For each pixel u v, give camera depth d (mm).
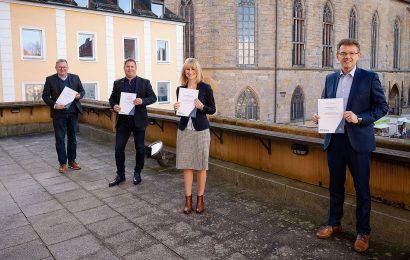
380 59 54281
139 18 28188
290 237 4246
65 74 7168
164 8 30656
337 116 3797
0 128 11938
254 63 39219
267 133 5566
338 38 46062
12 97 22391
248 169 6285
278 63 39750
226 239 4219
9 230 4547
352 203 4527
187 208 5031
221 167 6547
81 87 7445
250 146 6363
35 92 23391
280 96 40250
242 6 38062
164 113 8547
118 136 6387
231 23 37562
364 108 3789
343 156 4012
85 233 4438
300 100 42531
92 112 12148
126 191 6035
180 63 31438
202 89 4957
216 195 5766
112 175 7035
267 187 5668
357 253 3834
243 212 5043
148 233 4410
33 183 6566
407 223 3924
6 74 22062
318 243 4082
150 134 9266
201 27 37719
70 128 7391
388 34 55312
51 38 23719
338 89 3980
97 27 25984
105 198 5703
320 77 43938
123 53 27688
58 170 7449
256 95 39344
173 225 4637
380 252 3842
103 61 26531
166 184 6406
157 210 5164
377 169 4457
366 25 50281
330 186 4215
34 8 22828
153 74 29672
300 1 41344
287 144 5664
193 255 3857
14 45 22250
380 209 4254
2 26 21672
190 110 4832
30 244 4160
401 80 59250
